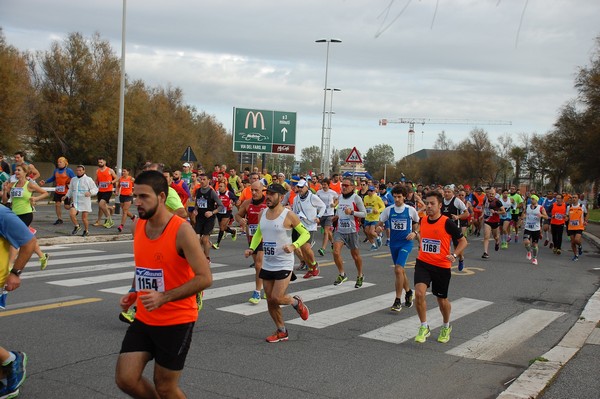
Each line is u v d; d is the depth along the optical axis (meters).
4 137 34.47
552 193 21.84
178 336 3.84
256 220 10.93
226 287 10.23
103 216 21.52
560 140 55.28
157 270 3.82
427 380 5.86
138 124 49.34
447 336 7.34
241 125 34.69
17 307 8.04
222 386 5.39
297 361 6.26
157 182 3.76
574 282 12.61
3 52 34.50
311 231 11.88
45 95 43.62
